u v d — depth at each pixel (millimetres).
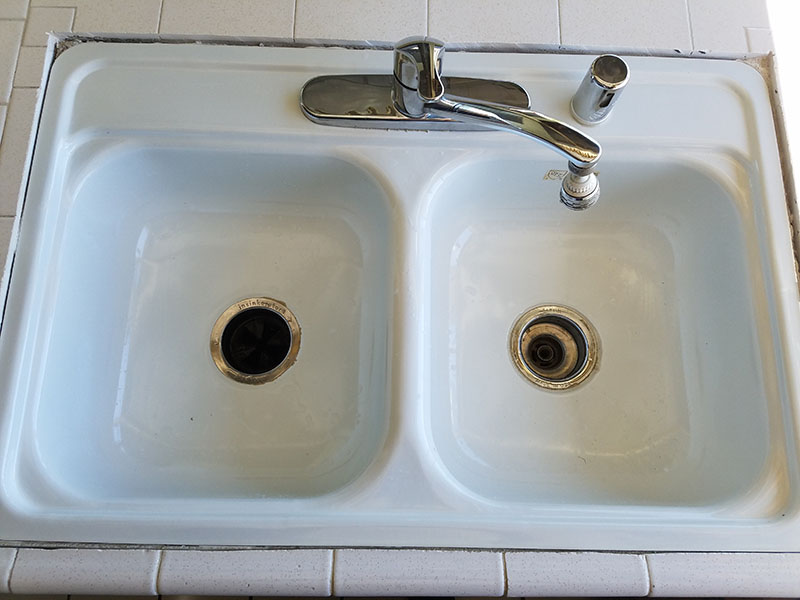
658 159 666
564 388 688
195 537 530
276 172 686
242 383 677
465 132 660
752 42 695
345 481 613
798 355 596
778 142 674
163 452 643
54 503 546
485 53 689
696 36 697
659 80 685
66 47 682
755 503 563
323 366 684
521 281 725
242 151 658
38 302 601
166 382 670
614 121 668
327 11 694
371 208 688
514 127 550
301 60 677
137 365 671
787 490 568
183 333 690
